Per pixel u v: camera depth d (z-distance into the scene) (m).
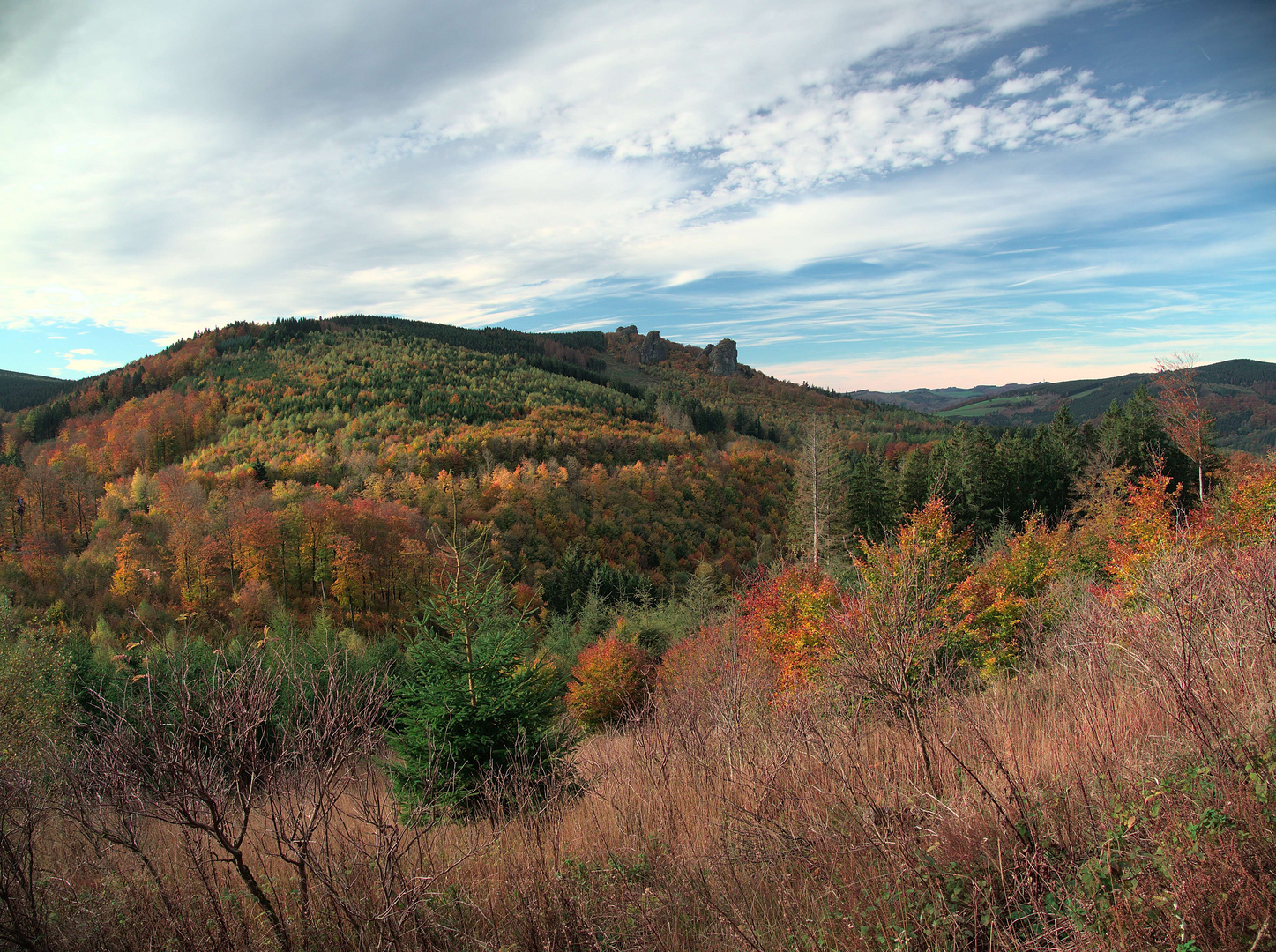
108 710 2.55
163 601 46.97
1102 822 2.27
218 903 2.46
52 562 51.25
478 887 2.84
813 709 4.16
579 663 20.67
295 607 47.84
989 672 6.29
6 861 2.55
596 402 144.62
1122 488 28.03
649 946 2.34
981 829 2.47
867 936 2.12
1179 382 25.53
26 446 108.75
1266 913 1.72
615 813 3.66
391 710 4.60
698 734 4.64
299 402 126.38
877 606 3.58
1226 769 2.31
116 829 2.66
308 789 2.70
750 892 2.62
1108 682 3.76
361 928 2.39
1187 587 3.47
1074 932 1.90
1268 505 10.52
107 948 2.51
